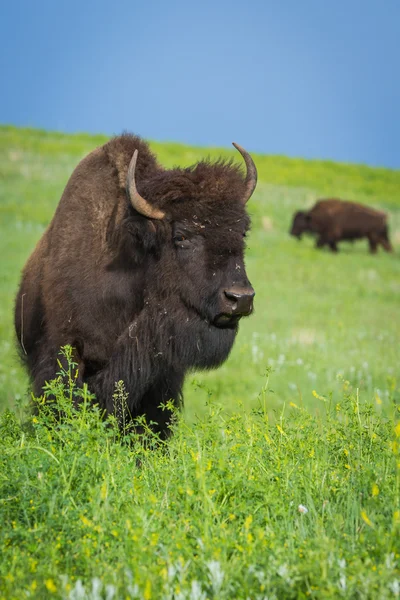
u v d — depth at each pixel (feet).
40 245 96.78
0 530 47.26
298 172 609.42
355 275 327.88
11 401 125.49
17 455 56.08
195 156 575.38
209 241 77.15
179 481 53.72
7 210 359.87
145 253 81.87
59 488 51.42
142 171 87.51
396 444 53.93
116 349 83.05
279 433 63.72
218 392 147.23
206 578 41.39
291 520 49.85
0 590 39.73
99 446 58.85
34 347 90.58
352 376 156.56
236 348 183.83
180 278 78.59
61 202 91.30
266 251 354.33
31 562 42.39
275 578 40.86
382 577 39.47
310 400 137.69
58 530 47.39
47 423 63.52
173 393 86.48
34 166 455.22
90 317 83.15
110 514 48.98
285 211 449.89
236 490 52.16
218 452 54.54
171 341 80.33
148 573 39.83
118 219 84.48
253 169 85.92
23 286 98.53
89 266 83.92
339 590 39.70
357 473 55.57
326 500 52.11
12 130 595.88
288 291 281.13
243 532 46.01
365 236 388.78
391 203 542.98
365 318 243.19
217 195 77.87
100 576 41.29
